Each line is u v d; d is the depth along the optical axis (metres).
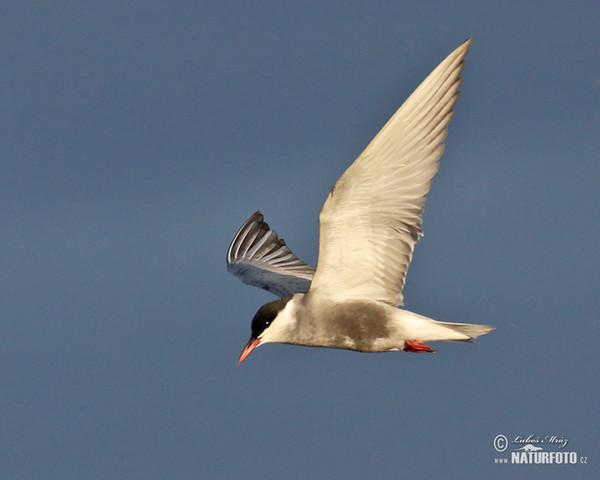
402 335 11.90
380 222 11.16
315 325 11.93
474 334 11.79
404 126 10.41
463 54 10.41
